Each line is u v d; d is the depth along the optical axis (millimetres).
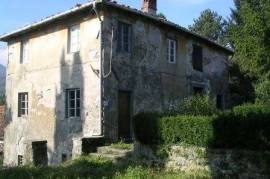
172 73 19578
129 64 17031
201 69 21984
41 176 10836
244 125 10398
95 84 16016
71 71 17234
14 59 20812
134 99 17156
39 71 19031
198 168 11281
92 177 10516
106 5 15734
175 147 11922
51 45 18438
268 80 20234
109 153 13922
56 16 17141
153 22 18406
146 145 12750
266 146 10016
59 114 17672
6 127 21047
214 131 10977
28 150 14422
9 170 11711
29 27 18750
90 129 16078
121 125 16594
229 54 25031
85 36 16672
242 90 26156
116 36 16562
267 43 16734
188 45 21000
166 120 12289
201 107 15719
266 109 13000
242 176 10336
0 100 37031
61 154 17375
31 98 19438
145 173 10578
